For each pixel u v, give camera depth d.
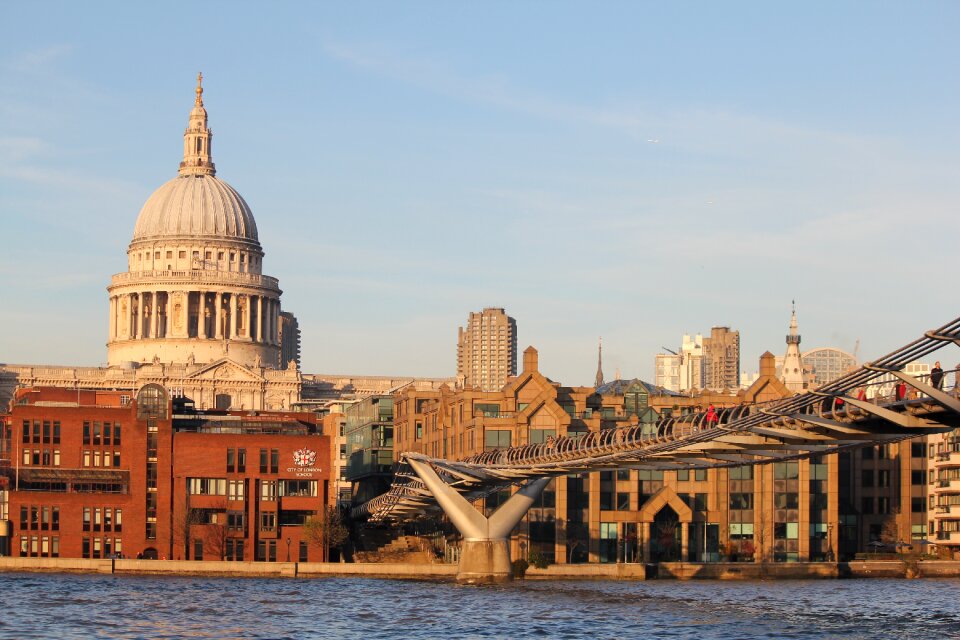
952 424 146.88
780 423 169.12
